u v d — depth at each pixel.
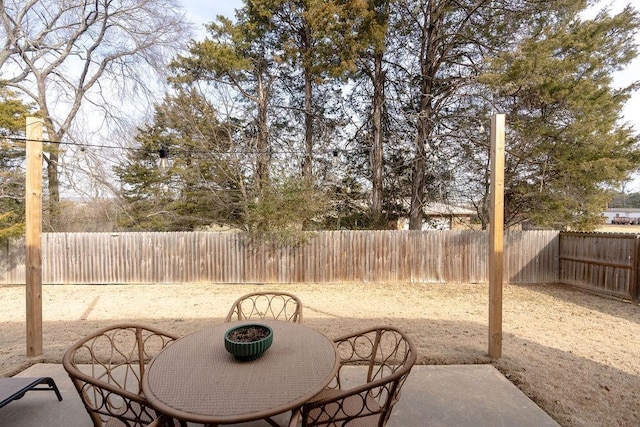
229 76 10.62
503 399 2.51
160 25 10.77
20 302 6.34
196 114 10.85
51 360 3.20
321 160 10.80
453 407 2.39
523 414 2.31
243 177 10.89
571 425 2.21
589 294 6.82
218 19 9.88
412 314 5.32
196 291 7.37
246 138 11.13
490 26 9.31
